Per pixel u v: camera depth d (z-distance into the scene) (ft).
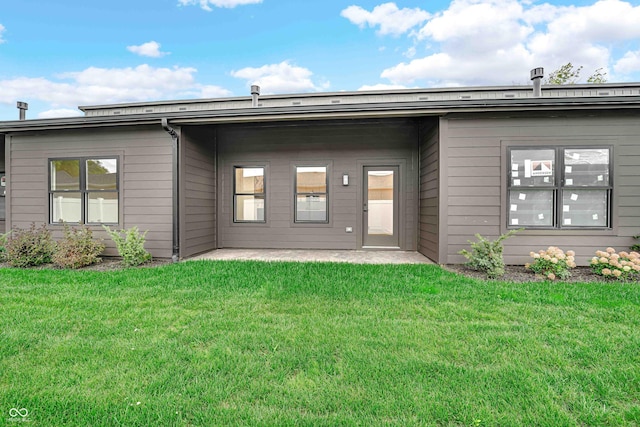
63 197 20.83
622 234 16.35
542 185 16.72
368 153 23.26
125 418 5.20
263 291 12.25
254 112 17.42
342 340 8.05
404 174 22.91
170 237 19.29
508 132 16.84
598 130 16.44
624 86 25.53
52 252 18.16
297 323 9.16
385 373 6.54
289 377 6.44
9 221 21.09
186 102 29.84
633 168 16.34
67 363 6.95
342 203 23.61
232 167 24.23
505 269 16.07
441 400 5.67
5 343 7.79
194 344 7.88
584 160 16.56
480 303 10.78
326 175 23.68
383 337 8.22
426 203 20.18
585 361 6.98
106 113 30.86
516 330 8.64
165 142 19.33
